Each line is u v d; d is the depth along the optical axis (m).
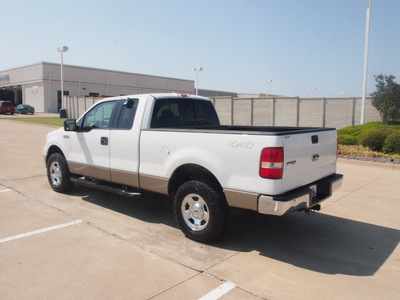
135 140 5.09
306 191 4.14
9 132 18.95
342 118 18.25
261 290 3.39
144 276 3.61
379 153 11.18
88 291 3.31
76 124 6.18
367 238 4.80
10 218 5.30
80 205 6.04
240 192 4.02
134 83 60.59
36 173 8.63
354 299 3.27
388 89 15.45
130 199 6.49
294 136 4.07
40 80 49.78
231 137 4.08
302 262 4.04
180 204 4.61
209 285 3.46
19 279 3.51
